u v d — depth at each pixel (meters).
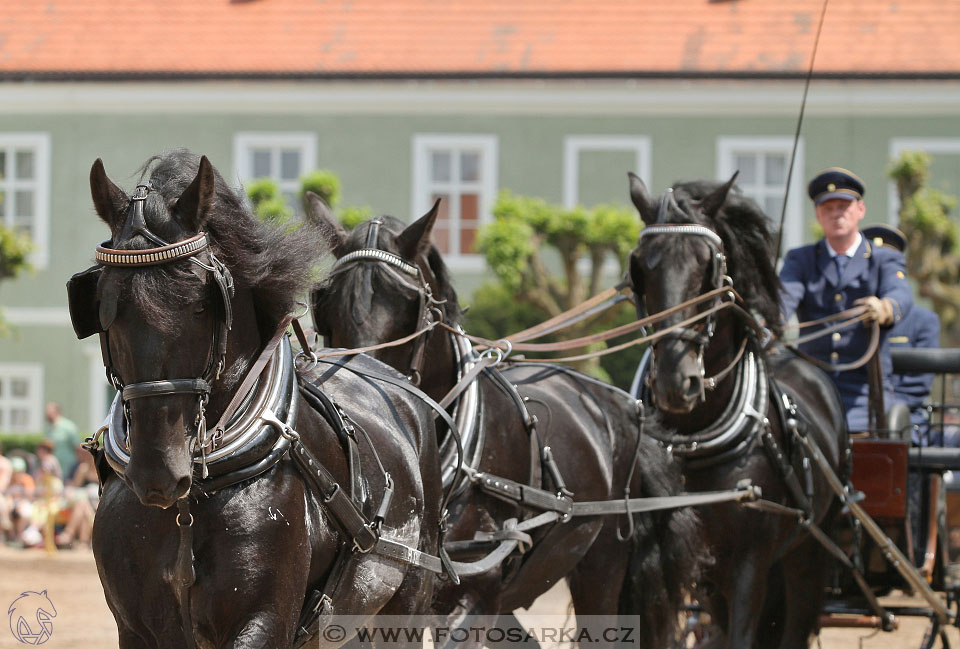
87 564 20.23
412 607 6.49
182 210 5.06
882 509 10.48
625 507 8.35
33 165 35.69
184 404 4.94
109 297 4.87
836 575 10.82
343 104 34.94
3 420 35.38
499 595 7.47
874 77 34.03
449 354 7.98
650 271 8.96
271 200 31.03
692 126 34.50
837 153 34.28
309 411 5.85
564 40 35.72
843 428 10.60
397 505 6.27
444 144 34.75
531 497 7.60
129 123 35.38
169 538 5.25
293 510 5.44
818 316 11.83
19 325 35.50
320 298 7.61
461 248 35.00
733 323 9.55
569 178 34.59
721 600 9.76
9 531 23.27
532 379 8.66
